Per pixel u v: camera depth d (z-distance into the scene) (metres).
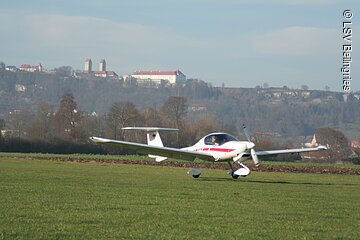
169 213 49.41
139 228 42.03
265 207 55.47
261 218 48.12
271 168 151.00
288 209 54.41
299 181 97.25
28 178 84.62
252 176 111.12
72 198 58.69
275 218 48.41
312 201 61.94
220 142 97.00
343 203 60.81
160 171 116.44
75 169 115.19
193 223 44.69
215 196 64.12
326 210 54.44
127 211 50.09
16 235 38.41
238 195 66.12
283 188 78.94
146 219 46.03
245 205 56.47
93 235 39.22
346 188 82.00
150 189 71.06
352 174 130.38
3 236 37.84
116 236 39.03
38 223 43.06
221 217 48.03
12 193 62.12
